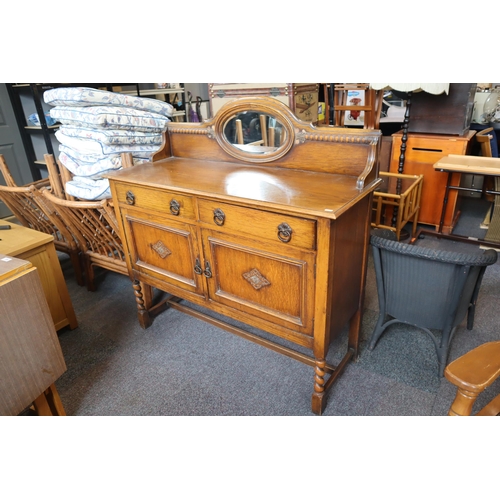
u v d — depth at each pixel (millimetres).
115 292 2574
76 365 1925
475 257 1484
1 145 3646
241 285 1569
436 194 3205
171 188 1540
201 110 5023
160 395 1732
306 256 1308
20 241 1934
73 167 2221
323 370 1493
